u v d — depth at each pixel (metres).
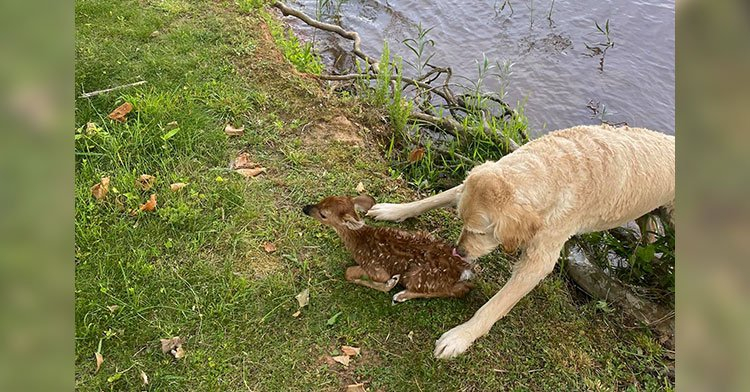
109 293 3.33
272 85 5.11
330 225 3.59
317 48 6.37
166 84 4.89
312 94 5.08
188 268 3.52
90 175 3.98
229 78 5.09
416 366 3.18
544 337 3.42
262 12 6.38
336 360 3.16
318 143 4.63
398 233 3.58
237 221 3.86
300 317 3.34
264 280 3.52
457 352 3.20
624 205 3.46
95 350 3.07
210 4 6.05
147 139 4.29
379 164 4.57
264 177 4.23
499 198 3.14
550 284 3.76
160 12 5.78
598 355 3.39
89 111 4.46
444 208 4.20
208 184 4.08
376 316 3.40
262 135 4.59
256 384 3.03
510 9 7.24
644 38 6.79
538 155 3.35
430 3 7.31
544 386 3.18
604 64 6.38
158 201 3.89
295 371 3.10
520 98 5.92
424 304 3.50
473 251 3.36
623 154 3.39
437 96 5.82
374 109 5.17
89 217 3.69
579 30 6.91
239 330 3.24
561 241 3.38
